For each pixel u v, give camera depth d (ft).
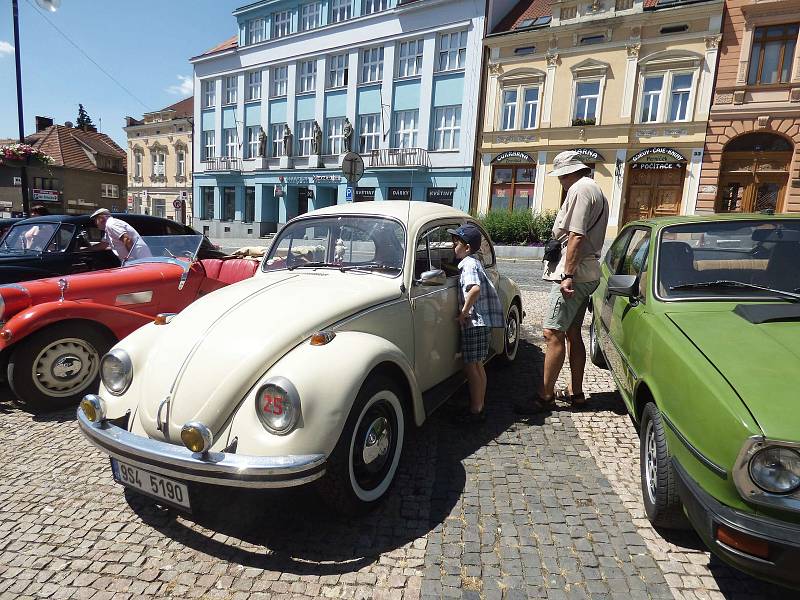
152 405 8.36
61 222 22.15
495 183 80.43
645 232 13.38
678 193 67.26
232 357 8.41
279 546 8.46
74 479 10.62
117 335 14.84
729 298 9.84
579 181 12.55
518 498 9.84
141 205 140.97
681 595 7.37
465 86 80.59
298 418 7.64
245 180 111.14
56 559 8.15
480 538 8.64
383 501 9.53
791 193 61.00
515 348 18.34
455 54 82.07
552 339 13.38
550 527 8.94
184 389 8.23
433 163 84.79
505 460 11.36
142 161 138.92
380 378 9.31
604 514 9.32
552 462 11.27
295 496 9.93
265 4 102.32
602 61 69.00
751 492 6.10
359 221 12.41
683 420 7.55
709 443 6.74
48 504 9.70
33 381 13.50
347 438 8.32
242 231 111.55
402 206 12.85
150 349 9.23
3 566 7.98
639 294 11.39
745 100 62.03
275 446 7.58
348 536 8.71
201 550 8.39
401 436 10.11
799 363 7.14
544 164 74.95
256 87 107.76
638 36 66.33
